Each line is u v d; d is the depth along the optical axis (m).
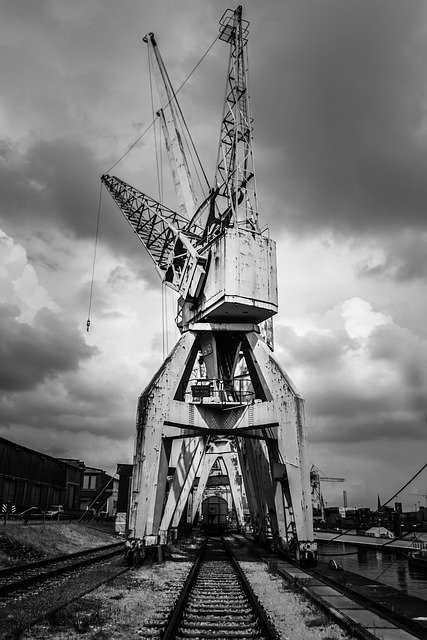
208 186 27.70
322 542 42.97
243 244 22.94
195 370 31.31
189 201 29.95
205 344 24.36
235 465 44.50
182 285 25.80
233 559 18.50
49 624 8.47
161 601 10.77
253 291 22.47
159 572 15.66
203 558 20.50
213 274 23.23
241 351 26.67
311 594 11.09
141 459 19.12
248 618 9.04
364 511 55.66
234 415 22.14
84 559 19.00
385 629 8.71
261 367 22.36
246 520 56.12
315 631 8.48
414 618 9.53
